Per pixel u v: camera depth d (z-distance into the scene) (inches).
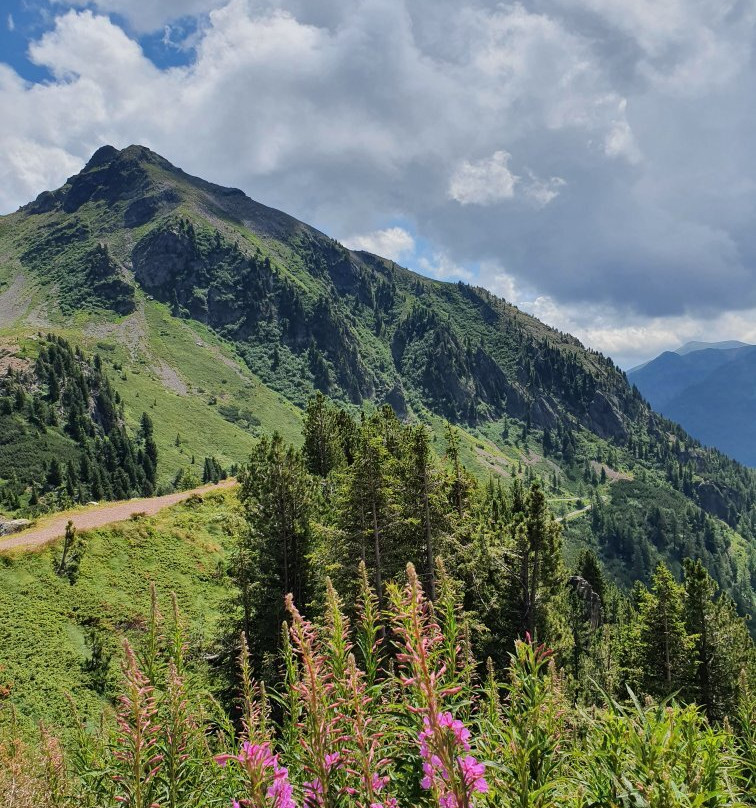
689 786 151.2
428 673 121.6
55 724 997.8
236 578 1200.2
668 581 1182.9
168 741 191.8
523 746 154.5
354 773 138.2
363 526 1121.4
